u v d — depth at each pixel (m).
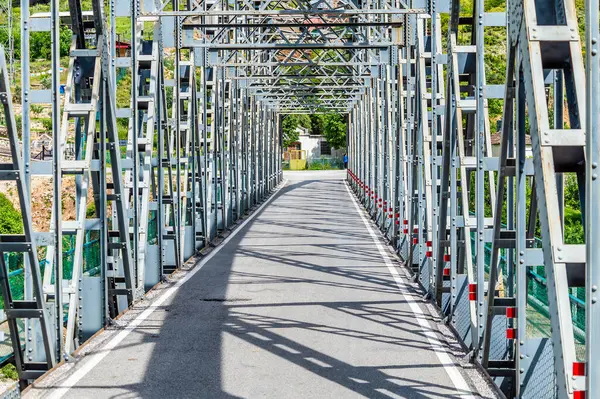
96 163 9.77
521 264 6.68
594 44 4.43
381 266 15.80
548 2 5.39
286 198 38.97
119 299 12.40
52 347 8.15
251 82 29.95
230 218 24.58
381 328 9.97
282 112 49.72
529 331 9.33
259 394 7.13
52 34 8.39
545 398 6.70
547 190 4.86
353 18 22.25
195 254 17.19
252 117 33.31
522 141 6.40
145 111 14.43
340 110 48.72
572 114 5.30
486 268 11.96
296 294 12.48
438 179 12.48
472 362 8.34
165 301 11.85
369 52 23.44
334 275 14.55
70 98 9.47
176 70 15.35
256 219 27.45
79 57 10.01
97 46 9.51
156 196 14.38
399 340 9.33
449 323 10.09
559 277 4.77
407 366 8.14
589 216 4.47
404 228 17.39
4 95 7.17
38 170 8.67
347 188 47.53
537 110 4.98
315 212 30.53
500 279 10.73
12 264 11.34
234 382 7.52
